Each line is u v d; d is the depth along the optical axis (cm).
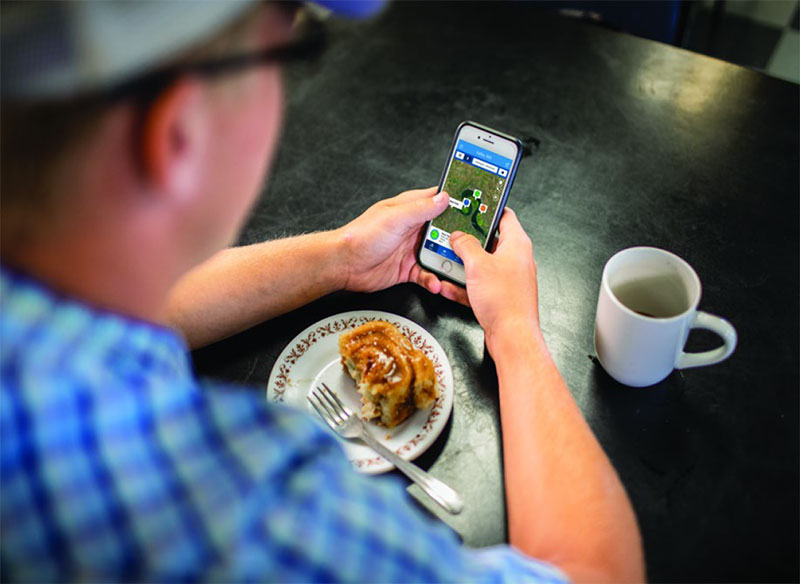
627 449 78
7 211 37
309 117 123
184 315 85
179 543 38
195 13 35
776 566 69
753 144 113
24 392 37
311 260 91
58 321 39
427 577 46
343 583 42
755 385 83
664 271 80
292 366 85
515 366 79
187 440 40
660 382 84
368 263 92
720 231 101
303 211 107
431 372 80
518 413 75
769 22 242
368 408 80
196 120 39
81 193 37
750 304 91
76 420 38
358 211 107
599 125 118
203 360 88
